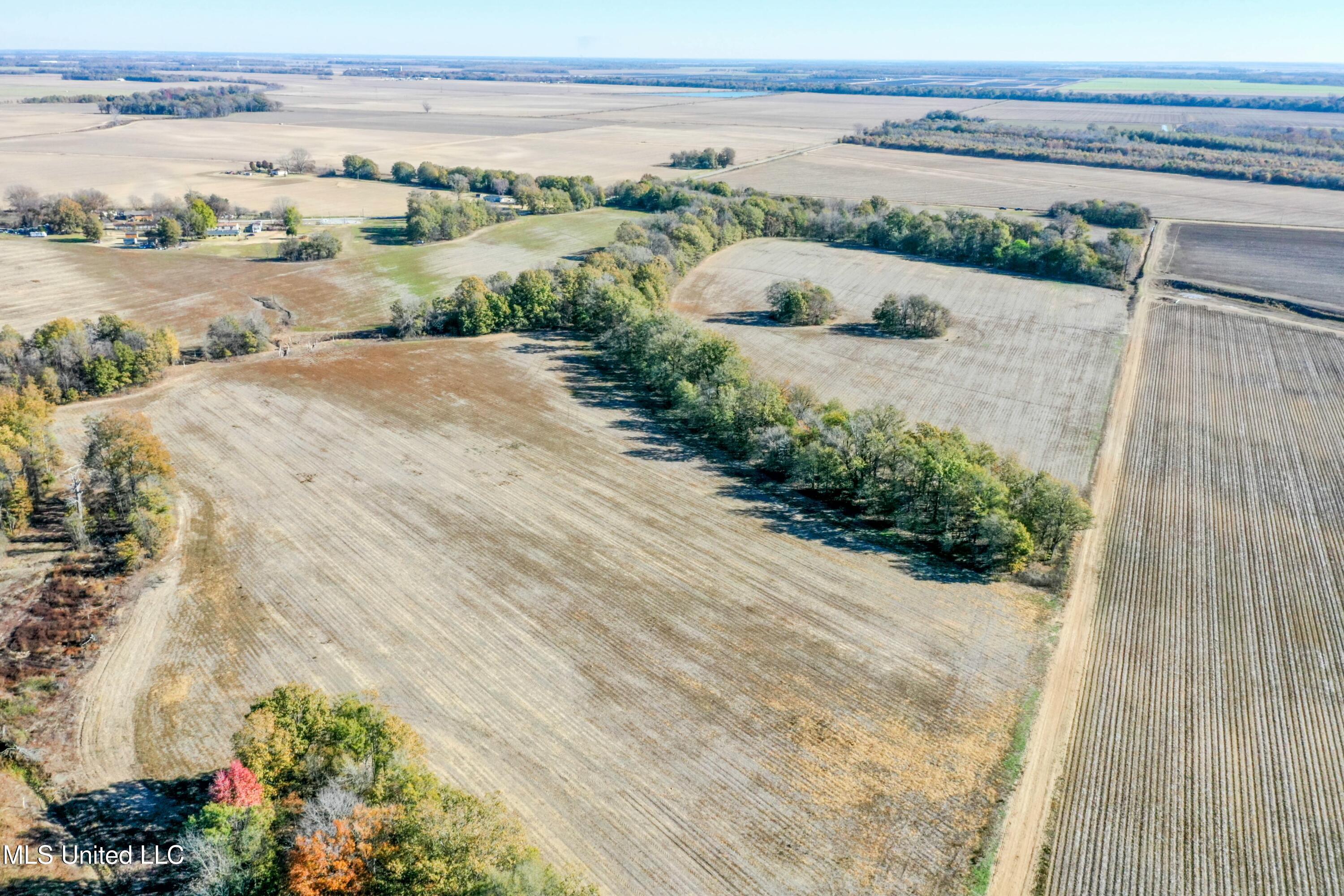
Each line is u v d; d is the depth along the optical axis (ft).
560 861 123.03
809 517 223.92
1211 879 124.26
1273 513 226.99
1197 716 156.04
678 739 147.13
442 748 143.84
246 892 109.29
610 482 238.89
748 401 256.11
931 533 215.92
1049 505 203.41
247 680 158.81
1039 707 156.87
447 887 104.47
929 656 169.89
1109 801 137.28
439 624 176.65
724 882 121.08
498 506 224.12
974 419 282.97
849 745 146.51
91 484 218.79
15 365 270.87
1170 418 284.61
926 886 121.08
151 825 127.03
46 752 140.05
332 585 188.44
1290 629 181.06
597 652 168.96
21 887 115.85
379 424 271.08
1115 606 187.83
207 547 200.95
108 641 168.04
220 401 284.00
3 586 183.21
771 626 178.19
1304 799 138.72
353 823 111.34
